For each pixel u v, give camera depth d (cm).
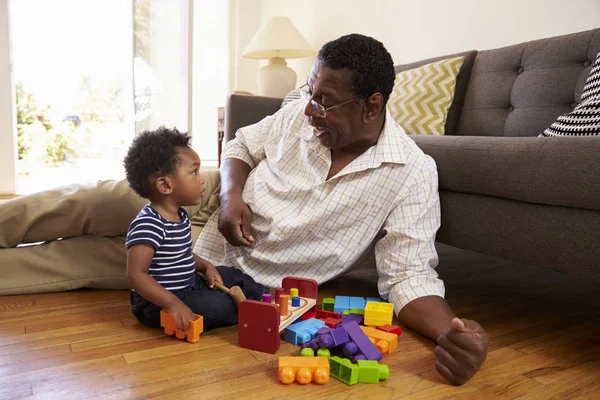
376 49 112
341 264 126
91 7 531
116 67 548
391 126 123
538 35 198
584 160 94
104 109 557
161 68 375
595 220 93
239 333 101
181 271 110
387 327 107
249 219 128
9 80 313
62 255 132
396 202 119
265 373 90
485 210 115
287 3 371
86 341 101
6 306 120
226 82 424
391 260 116
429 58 229
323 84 110
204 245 136
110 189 133
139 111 380
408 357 98
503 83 183
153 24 371
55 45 529
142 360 93
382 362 96
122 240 136
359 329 98
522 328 118
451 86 189
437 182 122
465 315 127
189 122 364
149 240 103
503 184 108
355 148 124
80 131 546
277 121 142
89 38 538
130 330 108
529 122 169
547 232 101
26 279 128
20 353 94
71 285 132
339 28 313
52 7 520
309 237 125
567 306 136
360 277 158
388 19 272
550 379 91
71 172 480
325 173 126
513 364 97
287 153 133
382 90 113
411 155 121
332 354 99
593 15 179
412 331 111
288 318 104
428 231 118
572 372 95
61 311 118
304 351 94
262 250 128
